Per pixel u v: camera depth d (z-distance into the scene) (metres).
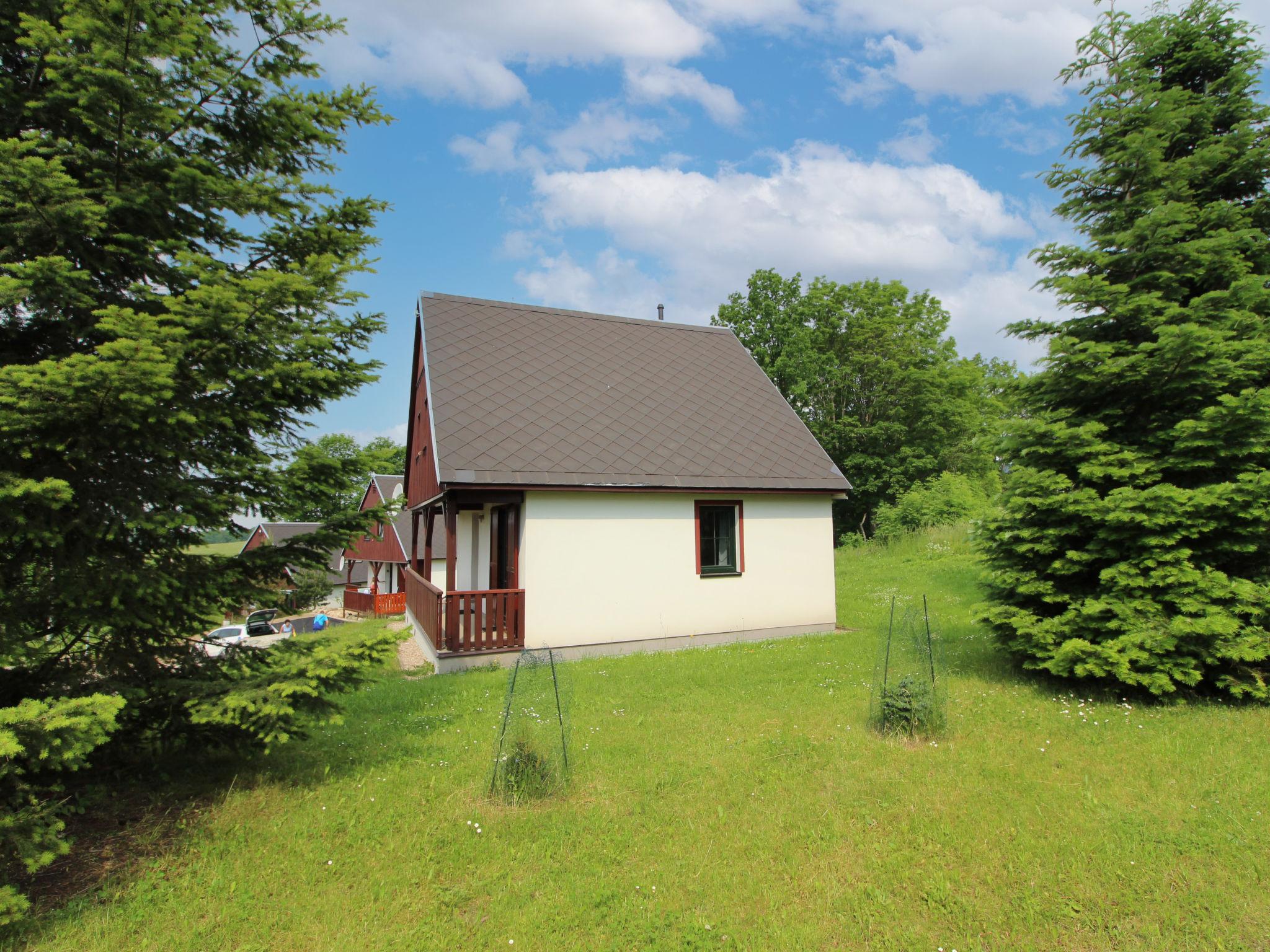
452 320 14.53
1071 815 4.92
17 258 4.73
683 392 14.77
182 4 5.20
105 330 4.23
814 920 3.86
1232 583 7.09
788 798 5.31
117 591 4.50
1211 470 7.61
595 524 11.88
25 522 4.12
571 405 13.16
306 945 3.71
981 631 11.79
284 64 5.83
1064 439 8.12
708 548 13.00
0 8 4.72
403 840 4.78
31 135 4.50
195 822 5.00
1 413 3.97
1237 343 7.34
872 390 39.59
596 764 6.10
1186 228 7.80
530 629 11.40
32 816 3.81
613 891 4.13
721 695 8.40
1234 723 6.79
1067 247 8.59
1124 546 7.71
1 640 4.17
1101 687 8.10
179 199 5.11
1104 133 8.73
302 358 5.36
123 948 3.67
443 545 25.08
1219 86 8.74
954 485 30.09
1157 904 3.92
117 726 4.02
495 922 3.89
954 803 5.14
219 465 5.07
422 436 15.78
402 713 8.20
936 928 3.79
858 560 24.33
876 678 7.03
